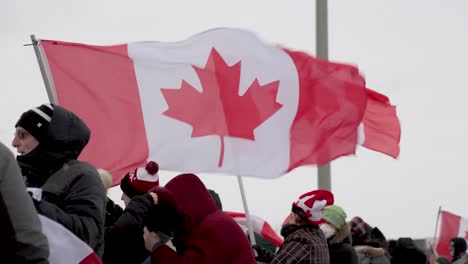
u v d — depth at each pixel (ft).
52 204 34.04
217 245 43.06
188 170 62.28
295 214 55.16
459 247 121.39
